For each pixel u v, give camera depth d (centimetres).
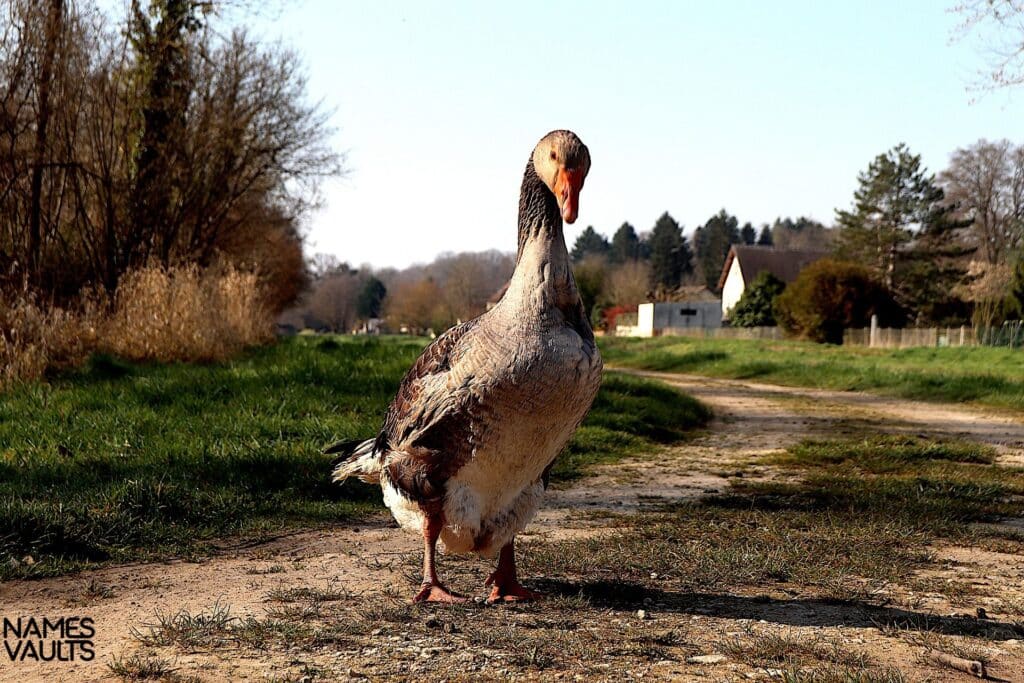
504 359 455
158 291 1589
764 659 423
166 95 1928
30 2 1515
